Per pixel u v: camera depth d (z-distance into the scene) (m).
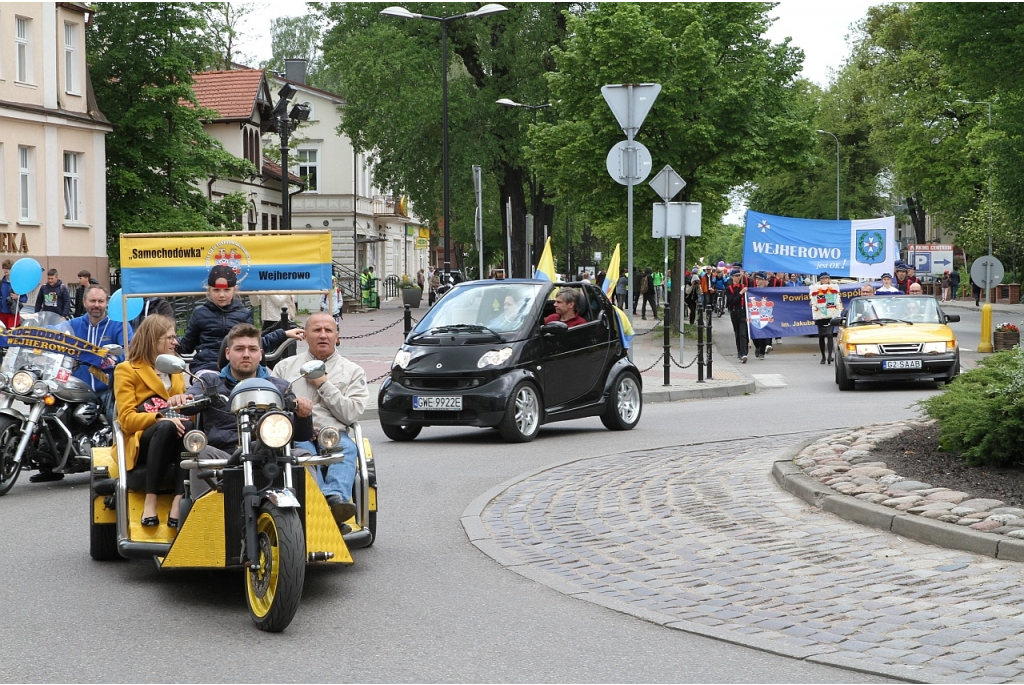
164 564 7.36
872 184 82.19
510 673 5.95
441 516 10.28
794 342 37.03
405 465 13.29
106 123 43.16
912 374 22.17
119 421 8.52
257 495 7.09
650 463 12.64
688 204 22.77
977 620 6.56
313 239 12.35
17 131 38.81
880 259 34.53
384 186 54.66
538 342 15.43
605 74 37.41
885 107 67.94
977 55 34.88
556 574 8.09
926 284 77.00
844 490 9.73
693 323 45.25
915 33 36.88
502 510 10.38
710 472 11.78
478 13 39.22
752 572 7.84
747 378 23.89
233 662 6.19
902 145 66.56
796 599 7.16
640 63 37.31
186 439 7.45
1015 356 10.86
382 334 40.50
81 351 12.16
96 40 45.34
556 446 14.70
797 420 16.83
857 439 12.34
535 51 51.69
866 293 26.58
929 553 8.10
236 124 60.19
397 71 50.81
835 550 8.30
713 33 38.81
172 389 8.80
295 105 27.89
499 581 7.95
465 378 15.05
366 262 80.56
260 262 12.34
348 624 6.94
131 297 12.32
